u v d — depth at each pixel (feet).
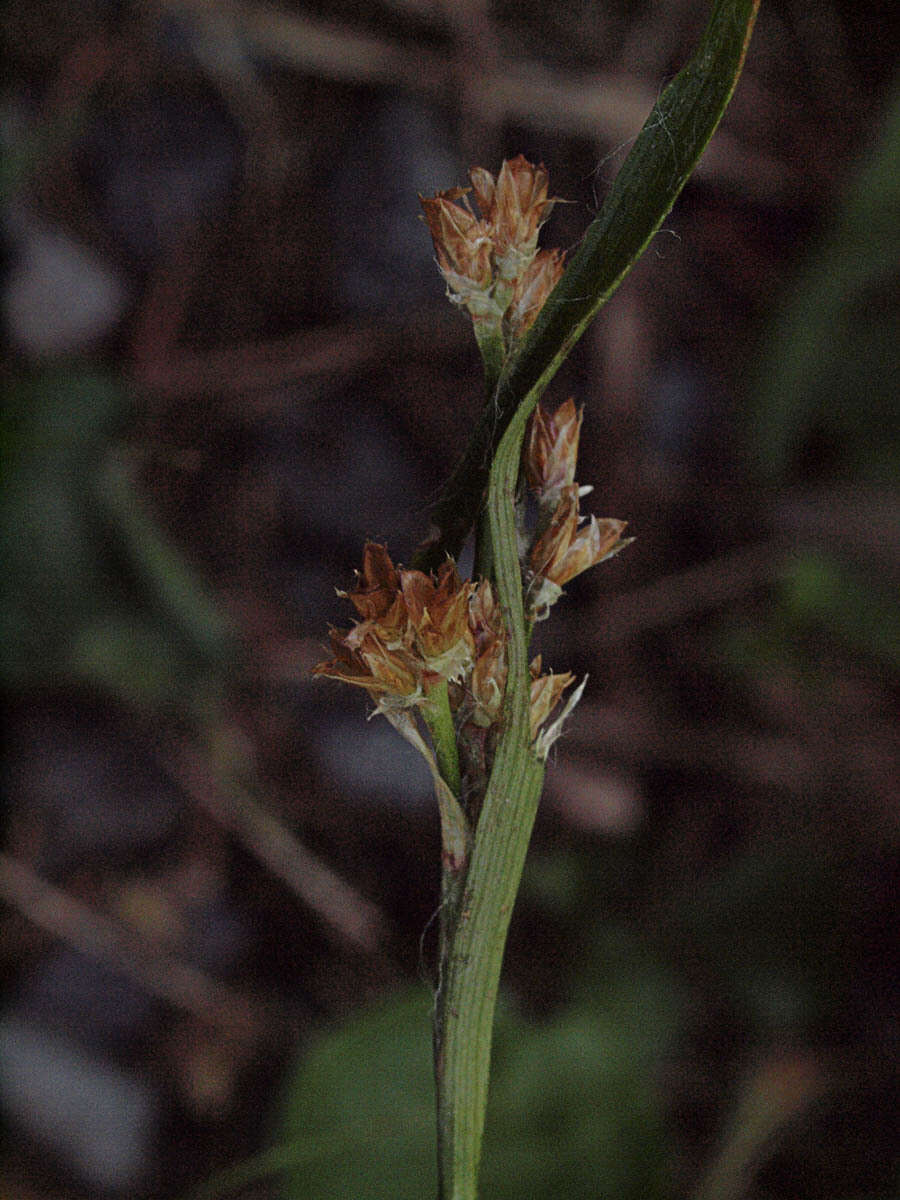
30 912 1.15
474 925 0.36
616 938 1.12
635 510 1.33
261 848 1.21
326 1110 0.72
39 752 1.21
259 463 1.34
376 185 1.41
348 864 1.22
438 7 1.38
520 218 0.37
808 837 1.18
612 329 1.35
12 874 1.15
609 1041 0.75
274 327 1.40
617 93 1.38
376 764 1.24
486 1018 0.36
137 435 1.32
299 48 1.39
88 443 1.17
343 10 1.40
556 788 1.22
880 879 1.14
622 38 1.42
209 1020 1.14
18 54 1.38
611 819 1.21
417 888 1.21
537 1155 0.71
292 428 1.36
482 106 1.39
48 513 1.14
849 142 1.43
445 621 0.36
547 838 1.20
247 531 1.32
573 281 0.34
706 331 1.41
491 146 1.40
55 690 1.23
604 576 1.32
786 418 1.30
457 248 0.37
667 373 1.39
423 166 1.40
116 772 1.22
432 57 1.40
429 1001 0.76
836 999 1.09
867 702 1.24
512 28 1.42
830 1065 1.09
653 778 1.24
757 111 1.43
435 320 1.39
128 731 1.22
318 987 1.17
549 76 1.39
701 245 1.42
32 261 1.35
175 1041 1.12
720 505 1.34
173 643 1.19
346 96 1.43
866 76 1.45
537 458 0.38
